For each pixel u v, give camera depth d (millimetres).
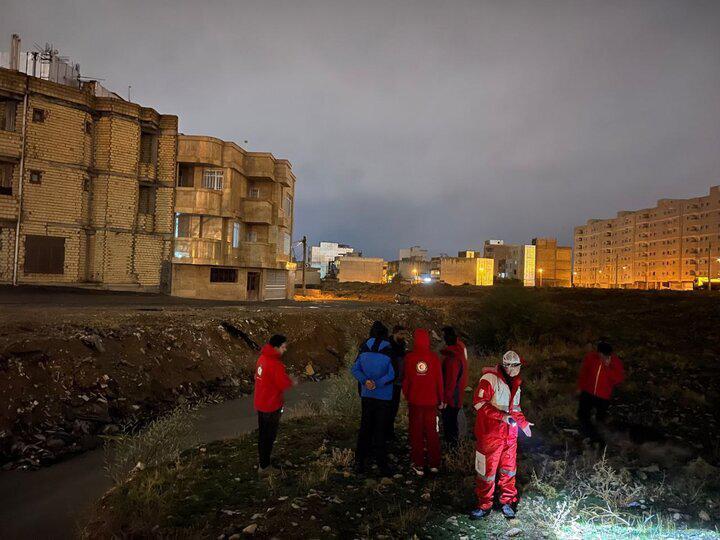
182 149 32188
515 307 23641
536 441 8680
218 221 33406
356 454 6973
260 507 5809
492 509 5805
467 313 33375
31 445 8844
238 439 8859
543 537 5129
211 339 16078
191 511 5766
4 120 26031
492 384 5602
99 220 28984
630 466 7402
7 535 6059
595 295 52094
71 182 27578
